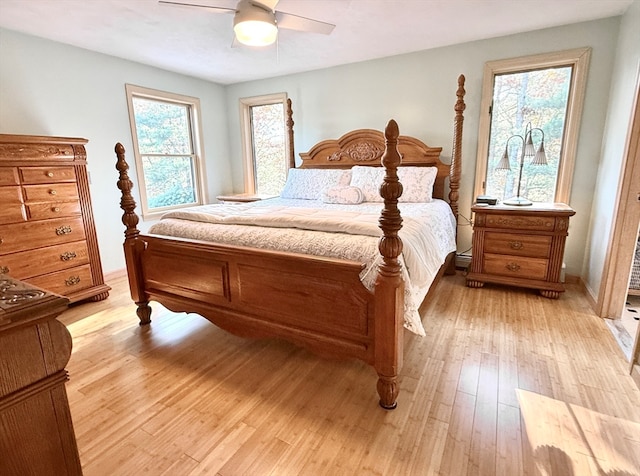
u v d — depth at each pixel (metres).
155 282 2.38
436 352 2.10
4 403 0.59
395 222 1.43
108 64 3.39
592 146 2.95
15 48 2.74
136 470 1.31
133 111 3.65
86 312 2.78
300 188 3.70
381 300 1.51
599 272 2.66
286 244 1.83
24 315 0.59
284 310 1.84
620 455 1.34
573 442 1.40
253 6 1.97
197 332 2.44
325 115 4.11
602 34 2.77
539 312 2.62
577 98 2.92
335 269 1.62
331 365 2.02
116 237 3.59
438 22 2.77
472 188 3.49
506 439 1.43
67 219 2.75
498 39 3.12
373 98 3.79
